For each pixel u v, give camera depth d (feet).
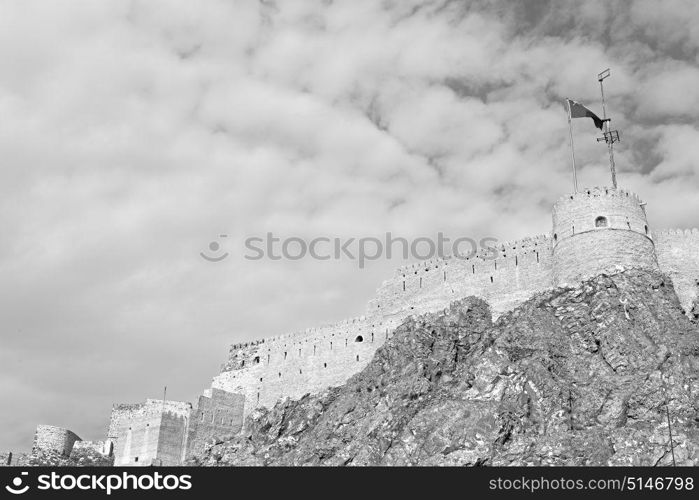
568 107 456.86
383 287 476.95
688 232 419.95
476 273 449.89
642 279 394.93
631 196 423.64
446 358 405.39
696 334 374.02
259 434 451.53
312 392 472.85
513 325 400.67
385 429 377.71
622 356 367.66
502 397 366.22
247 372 504.84
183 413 476.95
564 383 367.86
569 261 415.85
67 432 483.51
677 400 346.54
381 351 434.71
